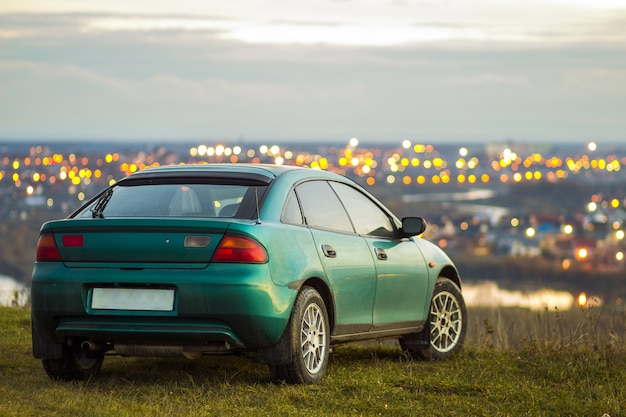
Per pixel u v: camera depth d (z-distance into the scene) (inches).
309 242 319.9
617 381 340.8
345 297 334.6
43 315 306.5
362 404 291.7
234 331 293.9
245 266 292.4
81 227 302.5
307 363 317.1
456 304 400.2
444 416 284.0
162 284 294.4
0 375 335.9
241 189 316.2
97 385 318.3
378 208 375.2
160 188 321.4
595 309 420.8
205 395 302.5
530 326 446.6
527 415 287.6
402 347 389.1
